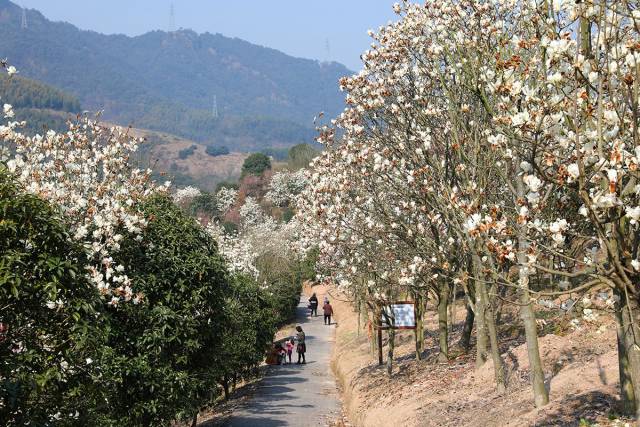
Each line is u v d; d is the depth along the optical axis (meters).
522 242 9.81
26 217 7.81
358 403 18.94
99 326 9.84
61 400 8.98
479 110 12.62
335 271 21.27
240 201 103.56
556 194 9.56
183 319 13.87
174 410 13.64
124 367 12.15
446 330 19.28
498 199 12.75
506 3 11.91
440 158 15.01
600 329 9.43
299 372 31.31
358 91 15.63
